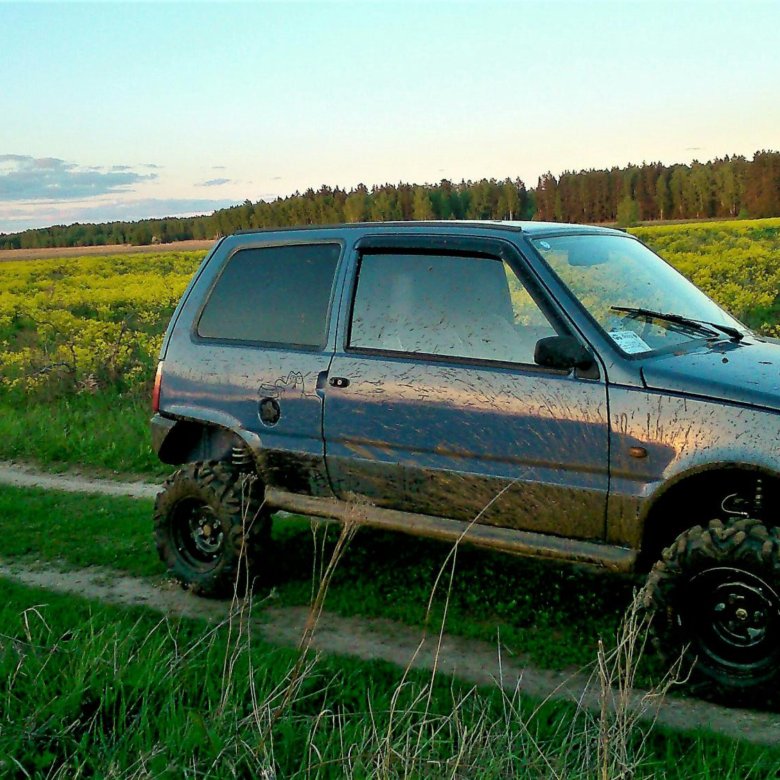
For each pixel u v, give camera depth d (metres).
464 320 4.66
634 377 4.14
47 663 4.21
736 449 3.88
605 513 4.25
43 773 3.49
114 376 13.65
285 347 5.19
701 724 3.88
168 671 4.12
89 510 7.74
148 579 5.93
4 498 8.22
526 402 4.38
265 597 5.48
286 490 5.27
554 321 4.38
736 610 4.00
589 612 5.04
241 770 3.46
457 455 4.59
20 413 12.46
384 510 4.92
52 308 27.27
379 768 3.24
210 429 5.67
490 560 5.86
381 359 4.82
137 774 3.33
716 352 4.41
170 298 28.33
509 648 4.69
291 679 3.89
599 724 3.39
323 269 5.15
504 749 3.46
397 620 5.10
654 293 4.85
